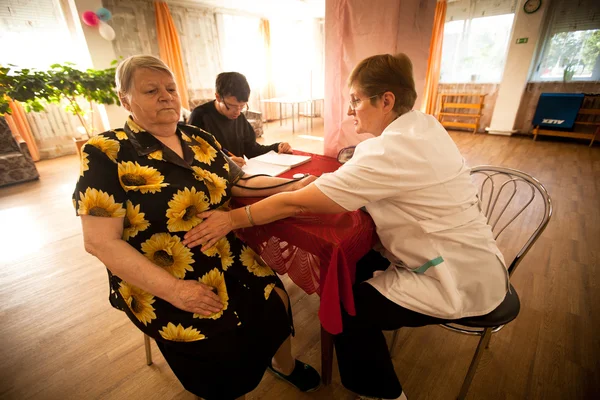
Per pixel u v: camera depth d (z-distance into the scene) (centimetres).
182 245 82
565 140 473
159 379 118
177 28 522
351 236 78
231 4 536
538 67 483
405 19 128
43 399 111
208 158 93
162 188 77
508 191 282
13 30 381
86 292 168
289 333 99
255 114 535
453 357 125
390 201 81
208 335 81
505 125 516
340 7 139
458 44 547
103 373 121
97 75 335
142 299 80
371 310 87
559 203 258
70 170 378
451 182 77
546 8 439
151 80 73
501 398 108
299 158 140
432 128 80
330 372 110
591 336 131
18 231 234
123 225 76
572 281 165
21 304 159
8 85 290
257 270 99
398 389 89
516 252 192
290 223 85
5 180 322
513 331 135
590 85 448
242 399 100
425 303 79
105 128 455
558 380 113
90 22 357
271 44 679
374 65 80
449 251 81
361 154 77
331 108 162
